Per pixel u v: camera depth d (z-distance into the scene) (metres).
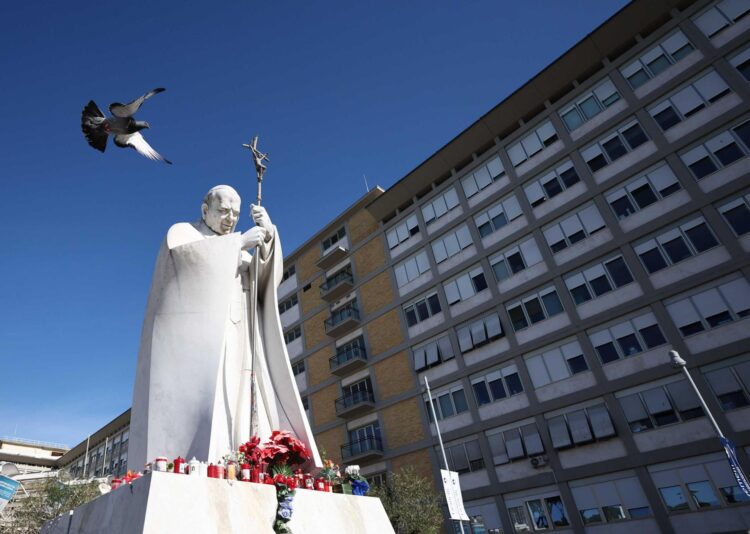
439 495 25.62
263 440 7.29
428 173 35.41
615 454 23.20
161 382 6.69
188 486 4.83
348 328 37.06
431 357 31.33
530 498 25.20
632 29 27.97
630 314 24.62
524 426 26.48
